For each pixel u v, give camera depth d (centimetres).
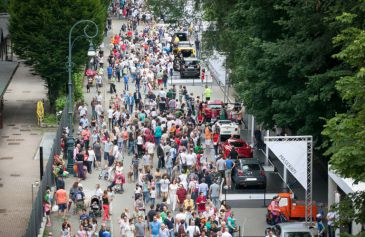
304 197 12094
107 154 13175
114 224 11156
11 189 12319
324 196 11931
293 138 10500
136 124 14062
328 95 10238
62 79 16138
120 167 12225
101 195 11331
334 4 10356
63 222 10562
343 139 7644
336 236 10112
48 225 10956
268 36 12119
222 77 17888
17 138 14788
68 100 14825
